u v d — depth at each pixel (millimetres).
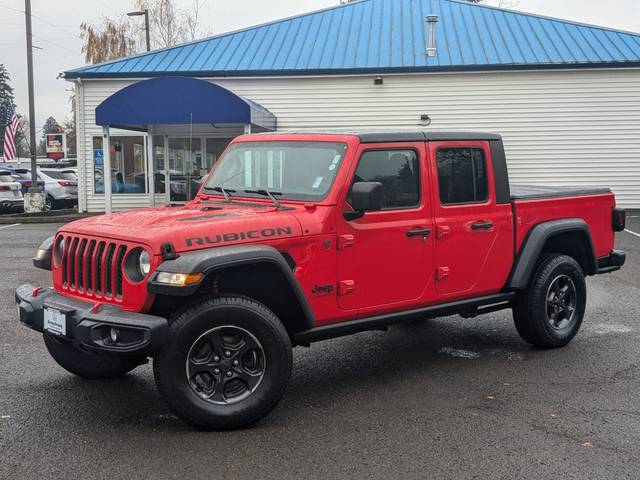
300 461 4086
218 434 4492
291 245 4801
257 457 4141
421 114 20766
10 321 7598
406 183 5465
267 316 4559
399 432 4535
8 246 14141
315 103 20984
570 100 20359
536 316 6332
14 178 25062
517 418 4785
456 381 5625
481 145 5961
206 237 4445
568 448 4277
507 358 6293
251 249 4477
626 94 20188
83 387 5445
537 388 5430
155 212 5145
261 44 22484
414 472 3947
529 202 6289
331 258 5000
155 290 4215
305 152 5363
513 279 6160
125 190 21953
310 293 4918
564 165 20609
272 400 4574
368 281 5219
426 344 6809
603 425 4656
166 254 4289
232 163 5832
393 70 20516
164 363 4309
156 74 21000
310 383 5598
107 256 4594
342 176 5055
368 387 5488
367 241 5176
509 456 4160
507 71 20344
